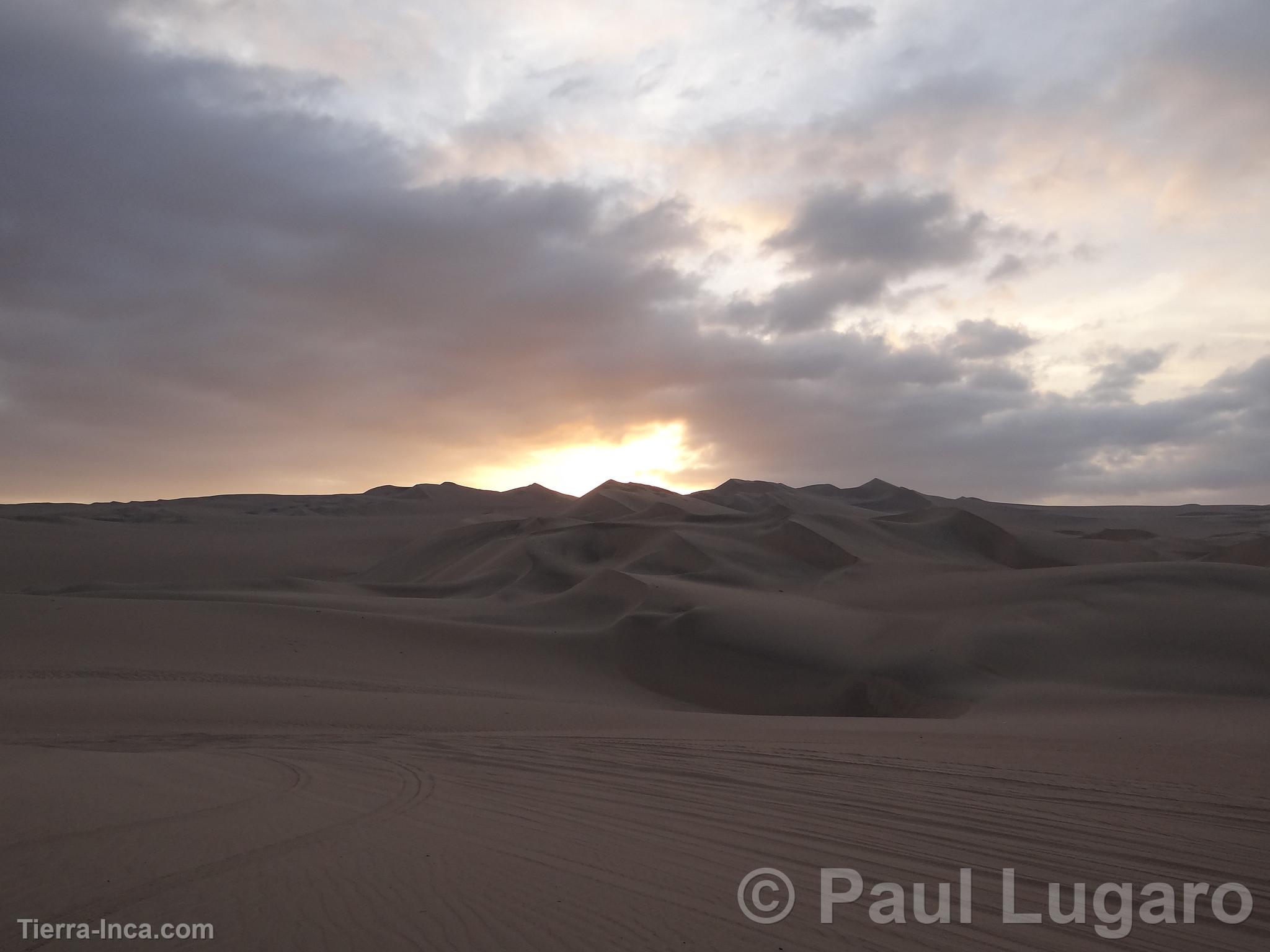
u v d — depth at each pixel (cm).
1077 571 5253
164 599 5709
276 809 931
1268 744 1720
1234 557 8238
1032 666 3891
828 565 7319
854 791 1091
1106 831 898
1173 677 3672
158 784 1066
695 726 2222
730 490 18988
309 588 7294
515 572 7644
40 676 2883
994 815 962
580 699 3681
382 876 686
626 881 691
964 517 9669
